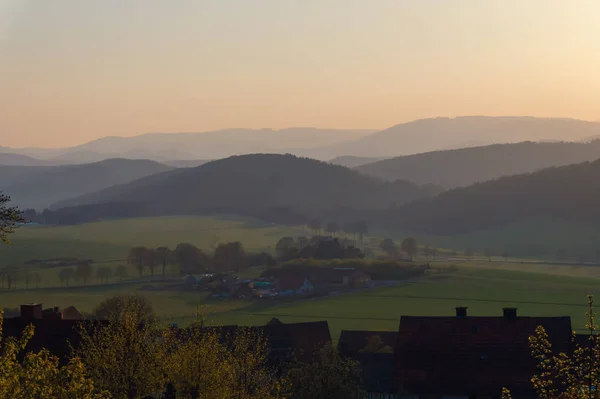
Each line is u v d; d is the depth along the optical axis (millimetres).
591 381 27438
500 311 152875
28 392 28766
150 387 40625
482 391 58219
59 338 61781
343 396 61469
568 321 61250
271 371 65438
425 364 61188
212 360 43812
